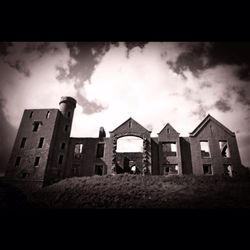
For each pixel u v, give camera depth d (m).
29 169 22.97
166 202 12.86
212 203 12.41
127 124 26.23
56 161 24.83
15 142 24.50
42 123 25.80
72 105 29.08
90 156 26.25
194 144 23.58
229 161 22.06
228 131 23.44
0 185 16.62
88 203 13.60
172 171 25.25
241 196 13.78
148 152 24.31
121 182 18.69
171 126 25.48
